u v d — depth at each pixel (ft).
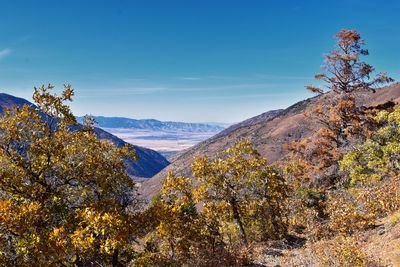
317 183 106.73
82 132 45.03
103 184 42.01
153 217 43.65
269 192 74.49
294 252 60.85
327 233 62.03
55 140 41.27
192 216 66.33
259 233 76.33
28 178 39.37
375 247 45.75
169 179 64.64
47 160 40.19
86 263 40.34
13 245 33.71
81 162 42.29
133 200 46.06
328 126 115.75
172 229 53.47
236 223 79.10
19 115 38.99
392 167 83.15
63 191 41.60
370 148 87.86
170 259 52.31
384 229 50.70
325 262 43.96
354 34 111.65
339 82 116.78
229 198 69.92
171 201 63.57
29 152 39.65
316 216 71.36
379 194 63.21
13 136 38.73
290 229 81.25
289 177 110.63
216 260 56.65
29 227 33.27
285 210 82.02
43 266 32.50
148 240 54.60
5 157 38.32
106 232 35.01
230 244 70.33
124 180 45.57
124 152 46.83
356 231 51.93
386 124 102.01
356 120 108.27
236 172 71.10
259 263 58.44
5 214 31.91
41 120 41.42
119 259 43.50
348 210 57.06
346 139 110.32
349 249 41.04
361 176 85.20
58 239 32.91
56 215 39.22
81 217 37.14
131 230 39.52
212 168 70.08
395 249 42.22
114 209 38.37
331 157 110.11
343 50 115.75
